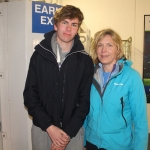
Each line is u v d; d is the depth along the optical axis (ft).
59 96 4.07
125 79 3.88
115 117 3.89
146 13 9.12
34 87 4.19
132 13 9.16
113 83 3.93
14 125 5.89
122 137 3.94
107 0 9.13
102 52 4.00
